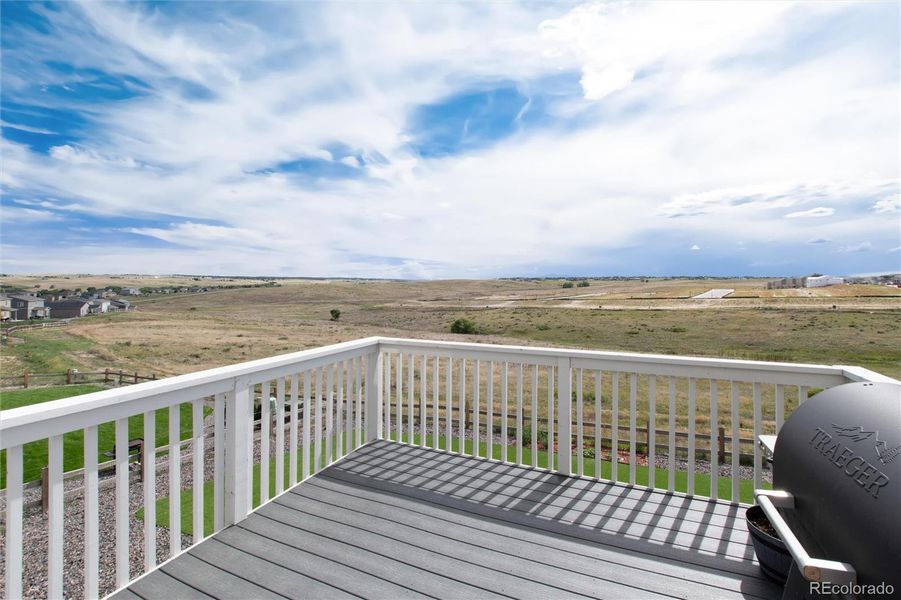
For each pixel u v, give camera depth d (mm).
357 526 2430
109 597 1820
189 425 12609
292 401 2877
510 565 2094
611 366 2975
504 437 3307
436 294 81625
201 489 2260
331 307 68125
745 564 2090
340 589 1916
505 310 58406
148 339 41062
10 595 1490
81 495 7941
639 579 1989
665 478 7031
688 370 2768
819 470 1385
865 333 32031
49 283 82000
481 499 2746
